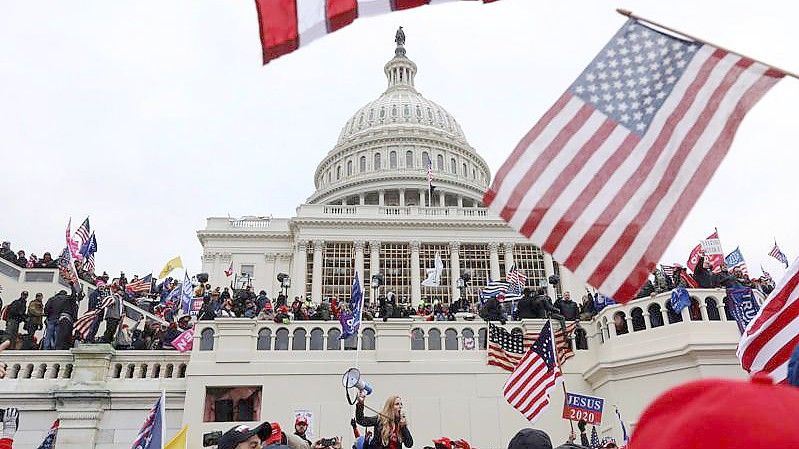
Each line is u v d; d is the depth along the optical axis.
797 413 1.42
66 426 17.42
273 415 18.05
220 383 18.23
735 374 16.42
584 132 5.68
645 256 5.15
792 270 5.84
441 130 95.56
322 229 59.78
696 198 5.21
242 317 19.59
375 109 99.88
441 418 18.30
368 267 58.88
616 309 18.83
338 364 18.80
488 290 25.84
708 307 18.03
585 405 12.80
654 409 1.67
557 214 5.41
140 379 18.56
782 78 5.34
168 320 32.44
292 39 5.42
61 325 20.25
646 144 5.50
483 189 87.12
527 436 4.35
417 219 60.00
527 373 12.22
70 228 24.27
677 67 5.69
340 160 92.56
